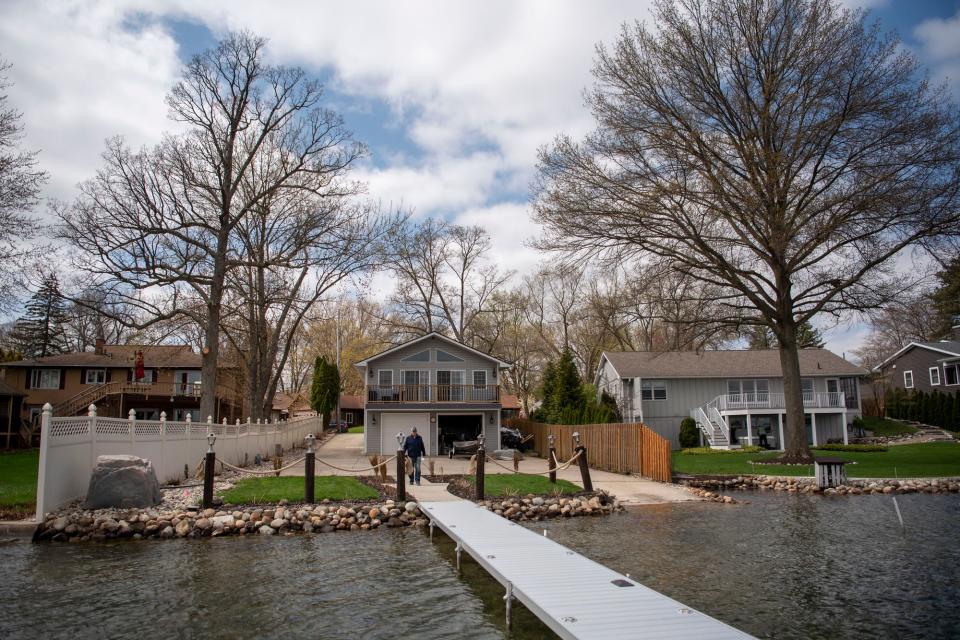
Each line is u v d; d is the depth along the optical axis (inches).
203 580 435.8
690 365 1894.7
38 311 2551.7
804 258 1125.1
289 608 375.6
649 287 1156.5
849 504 776.9
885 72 986.1
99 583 427.2
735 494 894.4
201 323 1235.9
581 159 1096.2
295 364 3157.0
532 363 2783.0
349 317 3147.1
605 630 266.2
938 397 1883.6
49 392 1868.8
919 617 347.6
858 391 1873.8
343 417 2930.6
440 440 1581.0
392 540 580.7
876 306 1077.1
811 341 2659.9
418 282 2379.4
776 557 491.5
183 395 1835.6
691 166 1049.5
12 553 517.7
